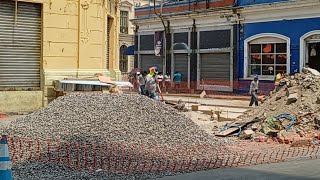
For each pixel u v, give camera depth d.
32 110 17.86
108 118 11.80
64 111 12.42
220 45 34.97
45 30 18.17
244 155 11.52
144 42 42.31
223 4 34.75
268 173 9.52
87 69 19.31
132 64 56.09
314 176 9.28
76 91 18.06
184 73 38.12
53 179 8.35
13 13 17.50
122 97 13.22
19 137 11.17
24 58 17.88
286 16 30.50
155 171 9.25
